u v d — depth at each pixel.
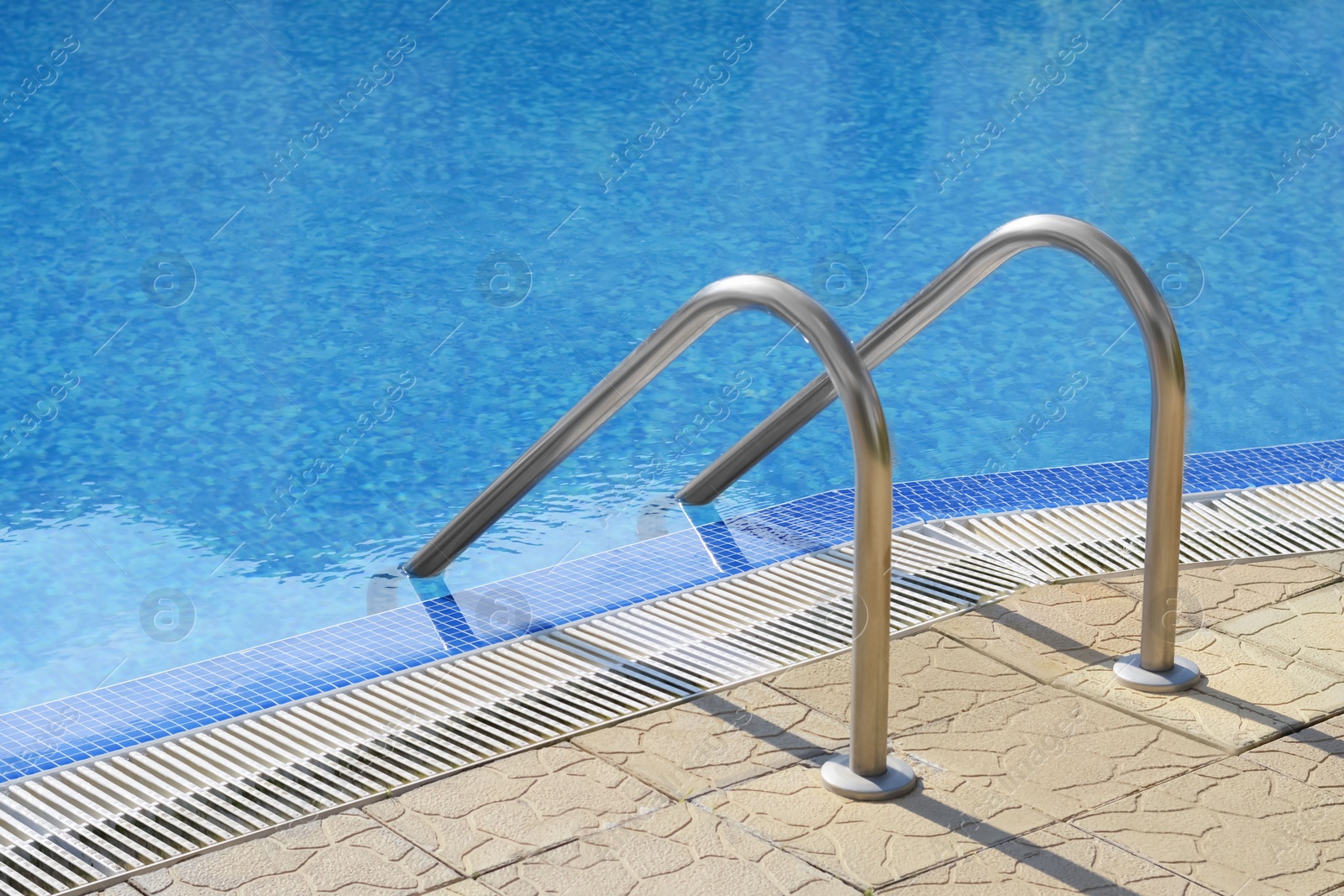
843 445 4.46
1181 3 9.52
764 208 6.34
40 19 8.53
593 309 5.39
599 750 2.40
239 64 8.02
